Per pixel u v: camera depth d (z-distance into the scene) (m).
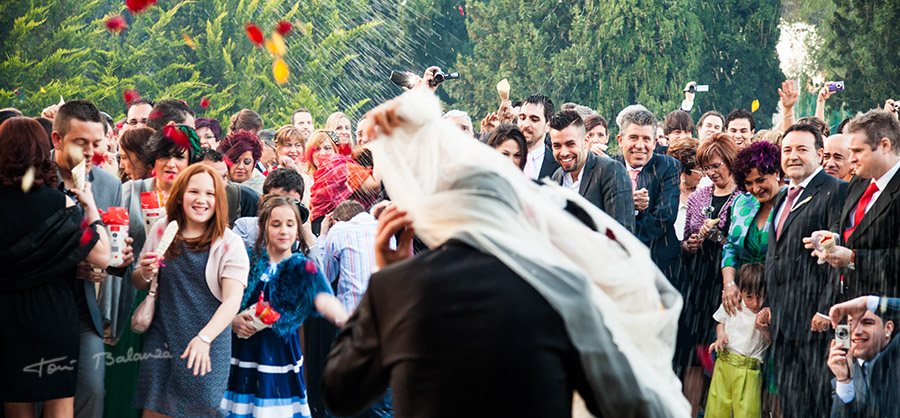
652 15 26.45
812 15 22.94
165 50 23.77
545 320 1.97
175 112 6.16
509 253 2.01
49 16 22.75
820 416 4.78
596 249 2.13
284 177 5.27
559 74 27.38
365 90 26.64
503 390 1.93
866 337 4.34
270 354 4.57
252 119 8.82
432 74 6.72
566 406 1.98
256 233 4.88
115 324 4.30
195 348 4.08
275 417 4.57
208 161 5.54
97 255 3.96
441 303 1.97
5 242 3.70
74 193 4.02
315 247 4.92
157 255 4.12
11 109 5.78
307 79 24.31
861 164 4.55
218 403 4.19
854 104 20.92
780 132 6.57
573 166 5.17
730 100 27.06
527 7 28.98
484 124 7.20
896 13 20.42
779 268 4.91
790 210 4.96
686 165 6.06
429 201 2.09
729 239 5.40
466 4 30.28
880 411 4.31
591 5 27.19
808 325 4.79
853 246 4.55
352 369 2.12
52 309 3.80
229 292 4.22
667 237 5.59
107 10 24.84
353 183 5.78
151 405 4.12
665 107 26.16
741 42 26.94
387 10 29.12
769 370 5.08
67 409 3.93
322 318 5.27
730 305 5.23
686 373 5.59
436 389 1.96
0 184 3.74
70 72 22.44
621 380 2.01
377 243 2.21
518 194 2.12
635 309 2.13
